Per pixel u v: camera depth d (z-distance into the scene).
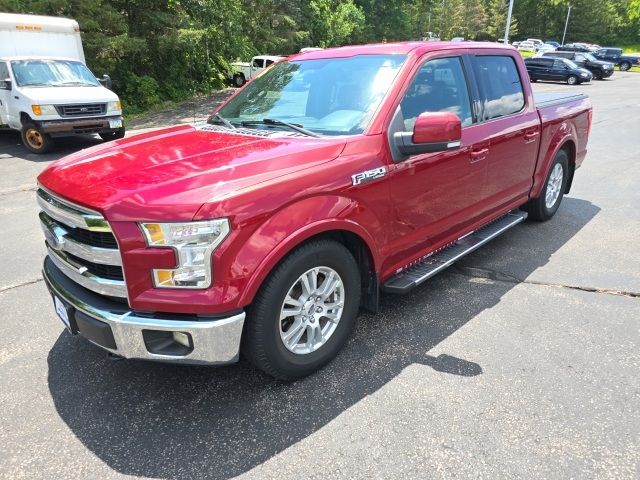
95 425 2.63
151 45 19.56
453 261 3.86
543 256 4.87
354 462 2.37
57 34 12.27
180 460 2.39
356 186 2.91
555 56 33.41
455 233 4.01
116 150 3.09
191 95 21.69
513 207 4.91
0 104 11.52
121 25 17.61
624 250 5.01
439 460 2.37
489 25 78.88
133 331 2.42
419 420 2.64
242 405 2.78
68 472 2.33
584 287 4.20
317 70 3.75
